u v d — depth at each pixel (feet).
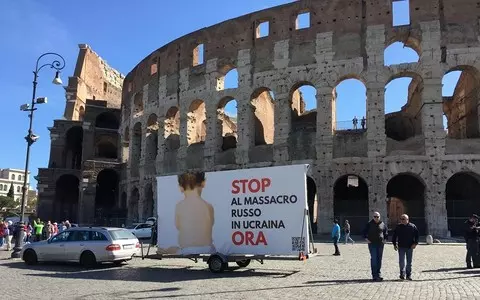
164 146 198.90
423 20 153.58
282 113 164.66
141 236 155.63
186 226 76.54
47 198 248.11
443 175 144.05
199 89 187.42
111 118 275.18
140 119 217.56
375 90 153.58
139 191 209.97
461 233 143.54
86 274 72.28
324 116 157.89
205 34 189.47
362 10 160.66
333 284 57.98
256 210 71.97
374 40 156.66
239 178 73.92
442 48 150.71
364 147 151.84
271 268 75.82
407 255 61.21
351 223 151.23
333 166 153.89
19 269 80.23
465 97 167.32
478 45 148.46
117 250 82.38
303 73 163.63
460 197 166.20
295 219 69.46
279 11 172.04
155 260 92.32
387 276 64.44
